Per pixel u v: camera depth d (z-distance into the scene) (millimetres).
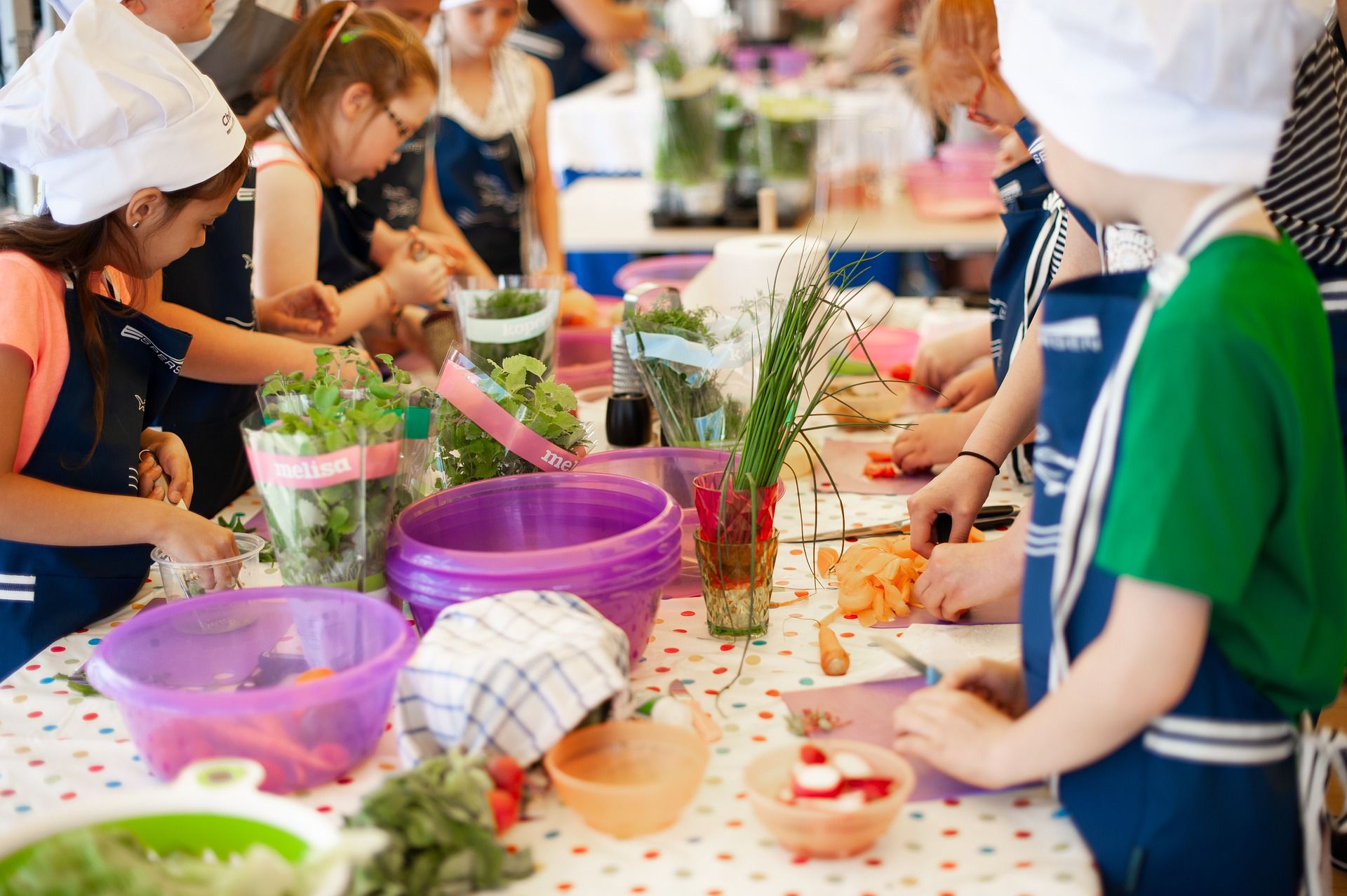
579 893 879
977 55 1835
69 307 1426
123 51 1334
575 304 2699
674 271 3043
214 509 1990
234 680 1163
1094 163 919
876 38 5074
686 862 915
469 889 858
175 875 793
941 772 1037
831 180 4133
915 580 1395
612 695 1020
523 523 1368
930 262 4879
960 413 1890
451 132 3543
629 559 1172
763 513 1268
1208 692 932
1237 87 862
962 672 1046
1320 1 1002
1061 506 972
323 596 1157
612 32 5820
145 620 1113
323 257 2475
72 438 1436
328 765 1019
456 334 2168
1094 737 880
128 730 1055
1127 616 856
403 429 1252
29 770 1073
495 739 980
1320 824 979
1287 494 880
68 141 1317
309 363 1924
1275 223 1237
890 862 913
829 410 2104
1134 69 874
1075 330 936
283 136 2322
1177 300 861
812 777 929
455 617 1089
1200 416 827
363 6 2764
